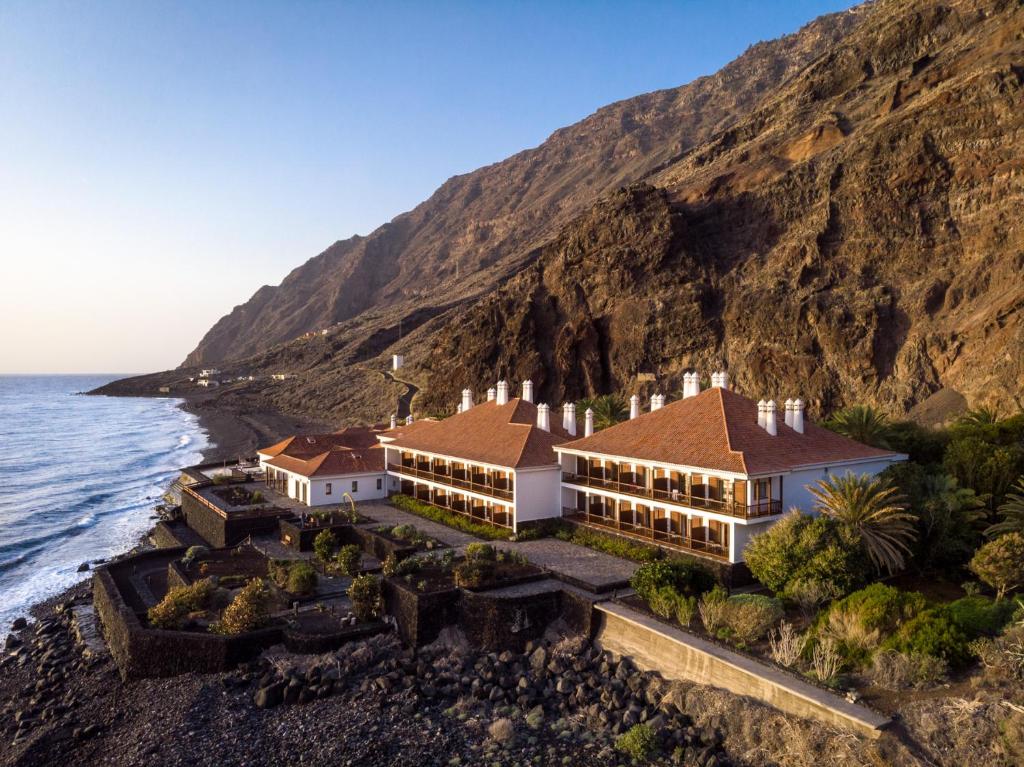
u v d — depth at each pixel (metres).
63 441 144.12
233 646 31.39
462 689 29.20
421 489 58.84
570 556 41.56
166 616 33.34
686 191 125.94
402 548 42.59
